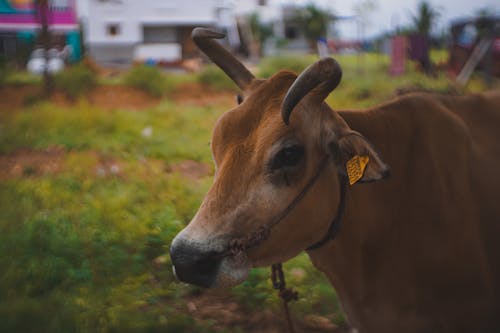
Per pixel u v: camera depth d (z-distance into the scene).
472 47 15.60
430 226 3.06
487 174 3.21
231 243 2.67
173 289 4.65
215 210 2.69
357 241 3.11
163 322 4.09
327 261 3.18
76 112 11.46
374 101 12.30
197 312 4.40
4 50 27.44
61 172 7.88
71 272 4.63
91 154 9.09
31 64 23.58
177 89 16.64
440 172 3.11
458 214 3.05
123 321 4.02
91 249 5.13
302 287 4.68
